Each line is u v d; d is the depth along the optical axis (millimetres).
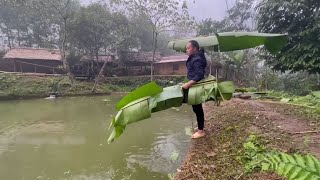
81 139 7480
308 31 9586
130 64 29156
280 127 4973
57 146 6875
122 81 25281
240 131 4871
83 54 26422
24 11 28391
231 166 3416
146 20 28297
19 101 16609
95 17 24266
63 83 20625
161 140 6883
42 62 26219
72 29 24438
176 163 5180
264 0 11336
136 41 30172
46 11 25500
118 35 25984
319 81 14227
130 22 27562
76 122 9781
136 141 6930
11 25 30891
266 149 3674
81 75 25047
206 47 4207
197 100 3426
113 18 25312
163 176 4688
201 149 4199
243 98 9453
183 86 3557
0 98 17141
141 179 4641
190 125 8516
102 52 28516
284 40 2672
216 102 3473
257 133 4582
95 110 12562
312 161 1929
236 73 21781
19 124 9562
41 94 18781
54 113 11789
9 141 7422
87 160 5789
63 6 26594
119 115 2875
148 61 28984
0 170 5418
